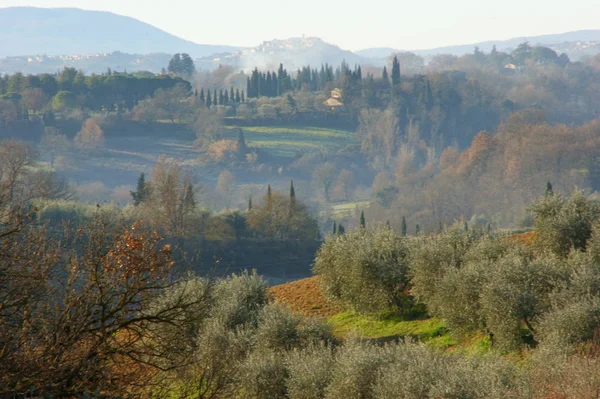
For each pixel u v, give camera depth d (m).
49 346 23.23
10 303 23.45
